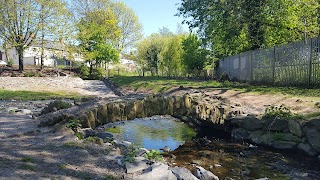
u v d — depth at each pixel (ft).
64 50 100.99
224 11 56.08
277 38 57.11
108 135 22.94
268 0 52.31
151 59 110.93
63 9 98.12
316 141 20.72
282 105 27.37
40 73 97.81
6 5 88.99
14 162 12.95
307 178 17.28
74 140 17.61
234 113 30.01
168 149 24.80
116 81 84.02
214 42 70.85
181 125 36.94
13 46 93.04
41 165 12.84
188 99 29.12
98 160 14.08
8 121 24.58
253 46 60.29
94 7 141.28
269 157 21.79
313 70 36.94
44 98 50.78
